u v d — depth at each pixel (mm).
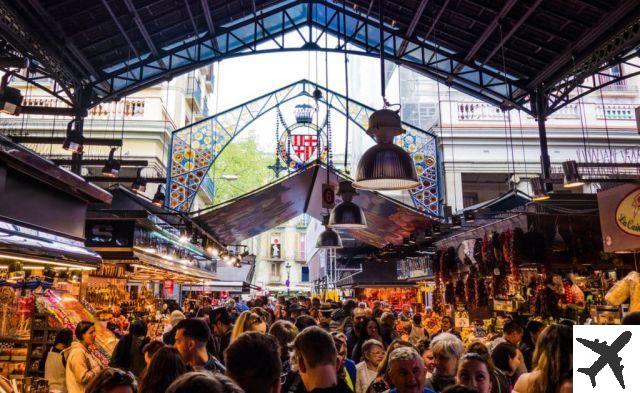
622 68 18219
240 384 1981
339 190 6914
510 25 9414
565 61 9766
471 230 9773
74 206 6480
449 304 11617
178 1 9625
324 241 9461
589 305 8672
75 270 7586
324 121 11828
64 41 8930
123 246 8789
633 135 17609
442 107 18062
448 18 10266
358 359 6008
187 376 1343
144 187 9375
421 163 12000
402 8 10695
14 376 6746
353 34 12156
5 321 7047
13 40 8078
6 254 4695
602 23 8297
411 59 12312
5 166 4941
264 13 11695
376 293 22906
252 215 15102
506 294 9789
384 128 4496
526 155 17766
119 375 2574
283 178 11484
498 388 3602
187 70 11562
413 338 8992
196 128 11742
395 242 16859
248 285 22609
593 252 7691
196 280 18219
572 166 6590
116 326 8523
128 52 10570
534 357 2785
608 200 6285
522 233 7387
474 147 17766
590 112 17953
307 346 2557
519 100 11859
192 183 11539
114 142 7352
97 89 11273
